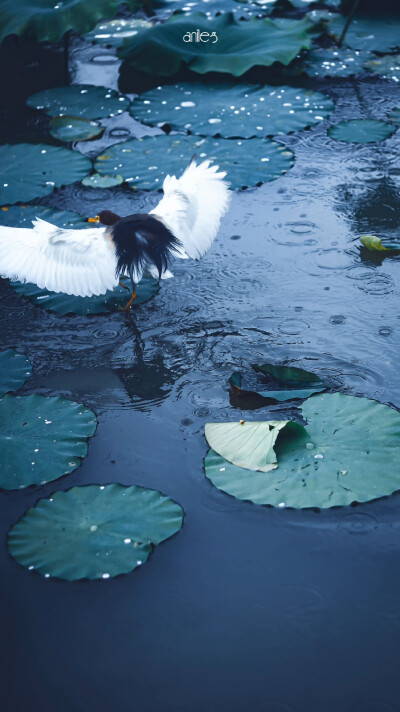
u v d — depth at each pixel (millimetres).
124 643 2686
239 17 7945
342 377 3844
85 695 2525
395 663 2602
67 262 3645
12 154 5703
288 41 6914
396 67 7098
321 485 3152
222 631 2719
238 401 3740
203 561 2965
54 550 2914
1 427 3465
